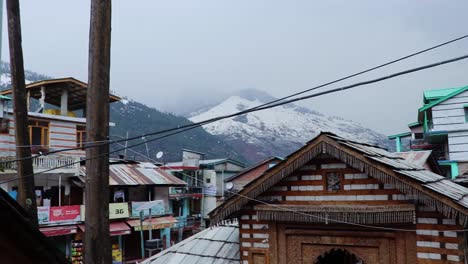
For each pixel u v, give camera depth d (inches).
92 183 276.7
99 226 274.8
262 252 392.8
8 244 174.7
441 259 309.4
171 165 1841.8
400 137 1583.4
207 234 494.0
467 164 1149.1
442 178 409.7
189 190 1787.6
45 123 1205.7
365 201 346.9
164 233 1482.5
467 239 312.2
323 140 351.9
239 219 409.7
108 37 292.7
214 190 1851.6
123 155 1691.7
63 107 1246.9
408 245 329.1
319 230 371.2
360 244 354.3
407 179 311.4
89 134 281.9
